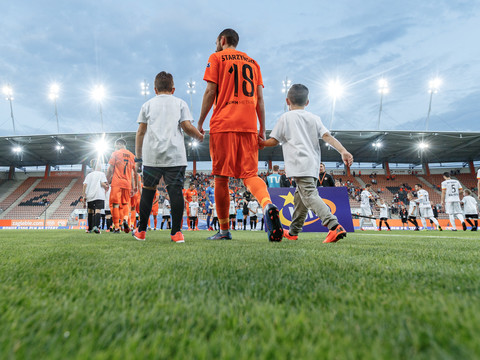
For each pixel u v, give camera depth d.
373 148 29.39
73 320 0.57
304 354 0.41
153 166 3.04
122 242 2.77
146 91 31.22
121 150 5.93
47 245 2.35
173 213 2.99
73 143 25.73
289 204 6.89
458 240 3.73
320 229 6.87
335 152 31.89
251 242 2.87
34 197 29.56
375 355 0.40
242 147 2.88
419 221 19.91
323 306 0.68
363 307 0.67
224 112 2.89
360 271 1.13
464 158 33.75
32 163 33.03
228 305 0.68
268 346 0.44
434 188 32.44
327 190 7.01
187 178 32.78
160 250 1.91
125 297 0.75
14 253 1.69
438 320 0.55
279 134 3.12
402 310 0.63
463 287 0.86
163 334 0.51
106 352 0.43
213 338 0.48
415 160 34.78
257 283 0.91
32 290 0.82
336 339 0.47
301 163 2.95
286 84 31.86
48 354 0.42
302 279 0.97
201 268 1.18
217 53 3.05
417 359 0.40
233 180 29.66
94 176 5.87
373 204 26.67
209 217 12.95
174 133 3.09
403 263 1.35
